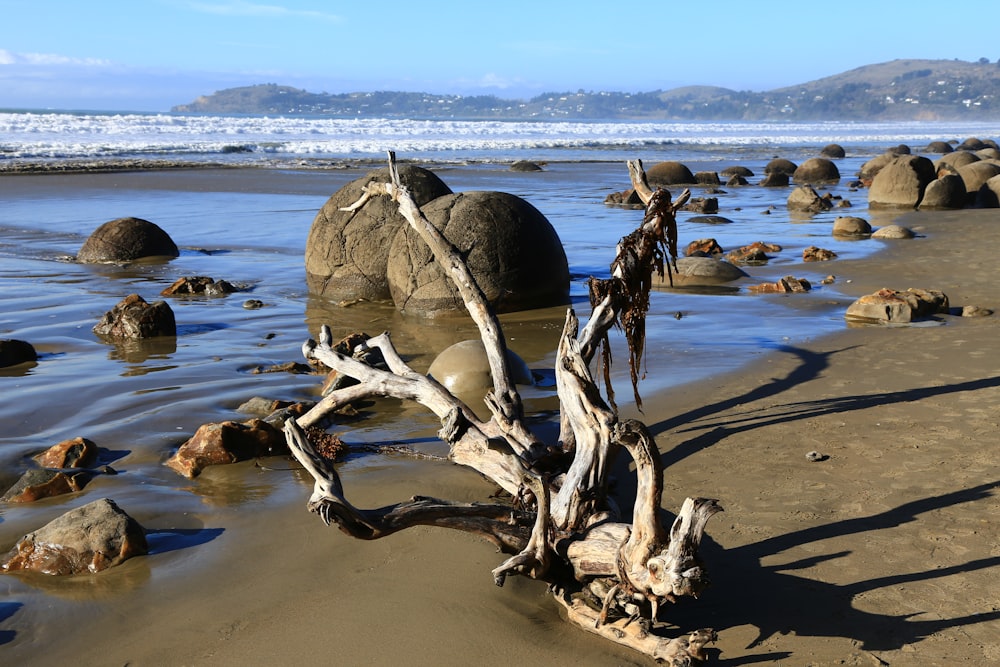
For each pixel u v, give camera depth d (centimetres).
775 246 1557
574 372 424
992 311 1016
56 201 2283
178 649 358
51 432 618
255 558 438
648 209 459
